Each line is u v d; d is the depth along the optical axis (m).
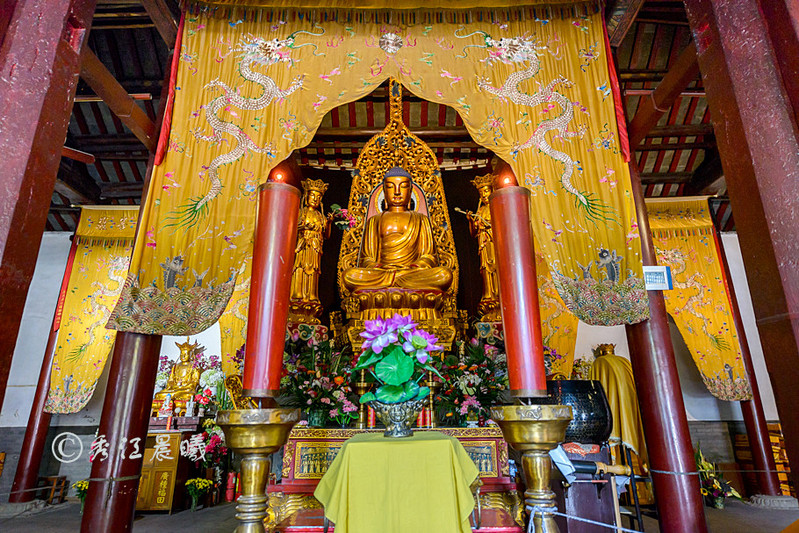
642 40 6.25
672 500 3.17
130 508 3.00
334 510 1.86
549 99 3.81
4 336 1.62
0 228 1.65
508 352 1.55
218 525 5.07
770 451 6.66
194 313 3.27
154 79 6.43
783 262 1.60
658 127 7.09
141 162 7.51
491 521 3.12
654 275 3.51
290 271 1.49
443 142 7.36
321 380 4.00
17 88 1.79
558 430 1.54
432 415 3.94
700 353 7.02
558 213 3.57
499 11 4.02
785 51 1.71
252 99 3.71
